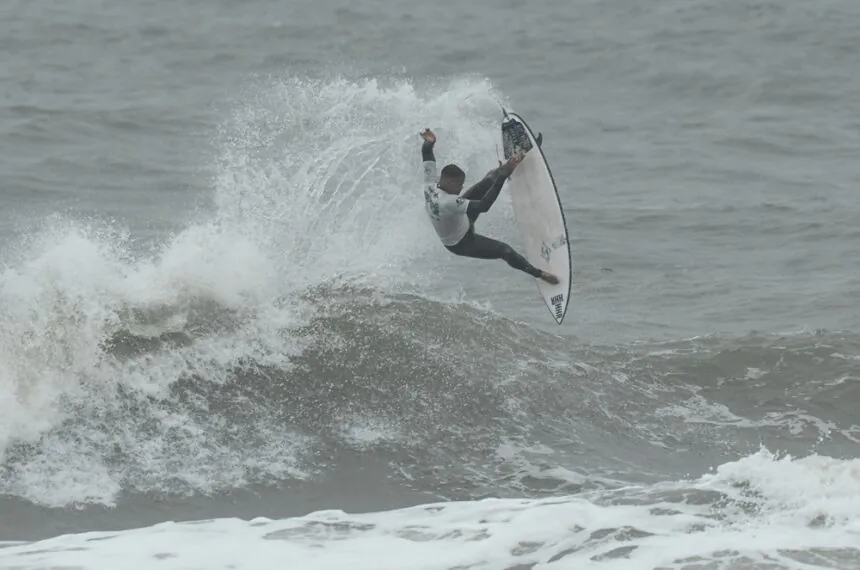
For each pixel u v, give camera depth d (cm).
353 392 3819
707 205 6550
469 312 4350
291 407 3725
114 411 3603
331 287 4325
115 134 7512
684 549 2744
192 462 3416
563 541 2827
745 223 6228
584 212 6425
